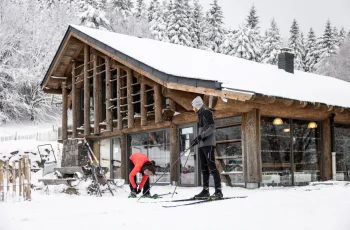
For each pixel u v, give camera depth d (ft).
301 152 37.81
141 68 38.01
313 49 164.35
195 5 173.78
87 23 116.47
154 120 44.21
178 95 37.04
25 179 25.31
